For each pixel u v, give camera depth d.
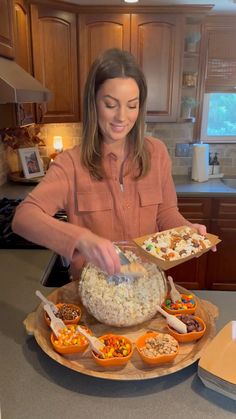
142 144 1.11
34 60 2.46
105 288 0.86
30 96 1.63
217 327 0.93
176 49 2.57
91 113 1.00
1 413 0.68
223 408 0.70
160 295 0.90
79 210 1.09
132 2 2.39
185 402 0.71
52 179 1.05
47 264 1.38
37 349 0.86
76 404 0.71
